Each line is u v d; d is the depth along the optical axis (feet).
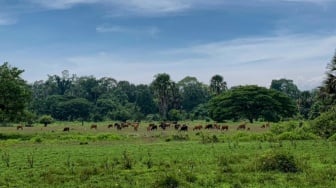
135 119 510.58
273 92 397.19
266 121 395.34
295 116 405.80
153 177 67.05
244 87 400.47
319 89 154.30
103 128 285.64
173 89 528.22
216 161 84.58
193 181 62.85
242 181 61.26
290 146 116.06
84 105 533.55
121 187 59.26
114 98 597.93
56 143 154.10
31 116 211.00
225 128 234.17
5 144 149.48
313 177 62.23
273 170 70.23
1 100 197.36
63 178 67.46
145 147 124.26
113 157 96.27
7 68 202.39
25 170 78.48
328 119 150.20
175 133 209.26
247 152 101.86
